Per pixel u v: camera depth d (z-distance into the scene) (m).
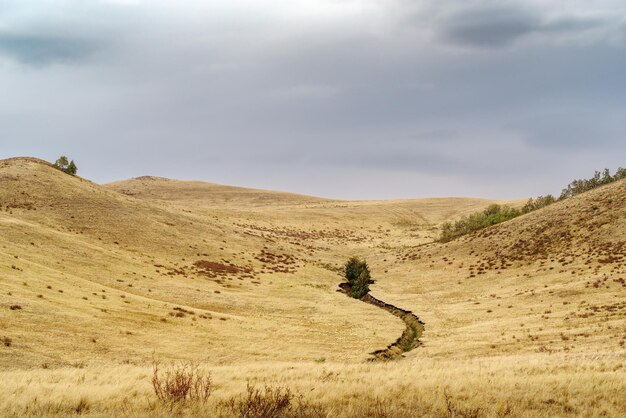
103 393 14.91
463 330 44.44
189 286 61.19
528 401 15.00
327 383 17.30
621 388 16.27
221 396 14.48
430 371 21.09
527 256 75.88
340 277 85.75
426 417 13.19
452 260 85.44
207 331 40.72
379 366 24.39
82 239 72.25
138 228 84.81
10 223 65.38
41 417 12.16
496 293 61.94
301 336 42.91
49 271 48.69
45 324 32.84
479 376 19.17
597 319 40.16
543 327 40.25
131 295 48.50
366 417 13.01
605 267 60.81
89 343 31.69
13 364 25.28
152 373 20.78
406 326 50.47
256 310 54.84
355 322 50.97
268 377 20.05
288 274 80.38
